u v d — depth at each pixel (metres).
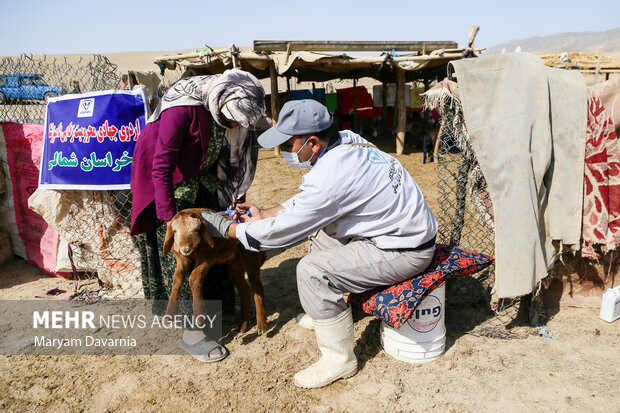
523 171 2.91
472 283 4.02
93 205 4.00
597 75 8.88
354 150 2.59
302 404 2.69
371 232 2.72
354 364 2.91
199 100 2.89
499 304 3.58
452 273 2.91
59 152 3.83
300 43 10.43
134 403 2.76
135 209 3.13
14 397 2.84
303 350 3.23
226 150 3.25
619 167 3.11
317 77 14.68
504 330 3.37
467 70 2.96
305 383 2.81
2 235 4.95
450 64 3.00
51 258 4.62
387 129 15.88
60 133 3.82
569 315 3.56
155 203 3.08
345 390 2.80
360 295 2.95
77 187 3.79
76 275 4.25
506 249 2.96
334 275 2.71
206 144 3.02
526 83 2.92
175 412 2.67
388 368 2.98
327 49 10.64
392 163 2.74
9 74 4.66
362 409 2.64
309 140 2.60
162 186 2.90
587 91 3.09
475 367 2.96
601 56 9.41
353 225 2.75
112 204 3.96
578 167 3.09
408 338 2.97
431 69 13.09
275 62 10.44
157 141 2.89
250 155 3.32
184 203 3.21
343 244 3.00
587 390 2.71
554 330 3.36
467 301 3.78
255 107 2.74
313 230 2.64
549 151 2.98
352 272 2.71
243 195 3.46
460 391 2.75
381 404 2.66
